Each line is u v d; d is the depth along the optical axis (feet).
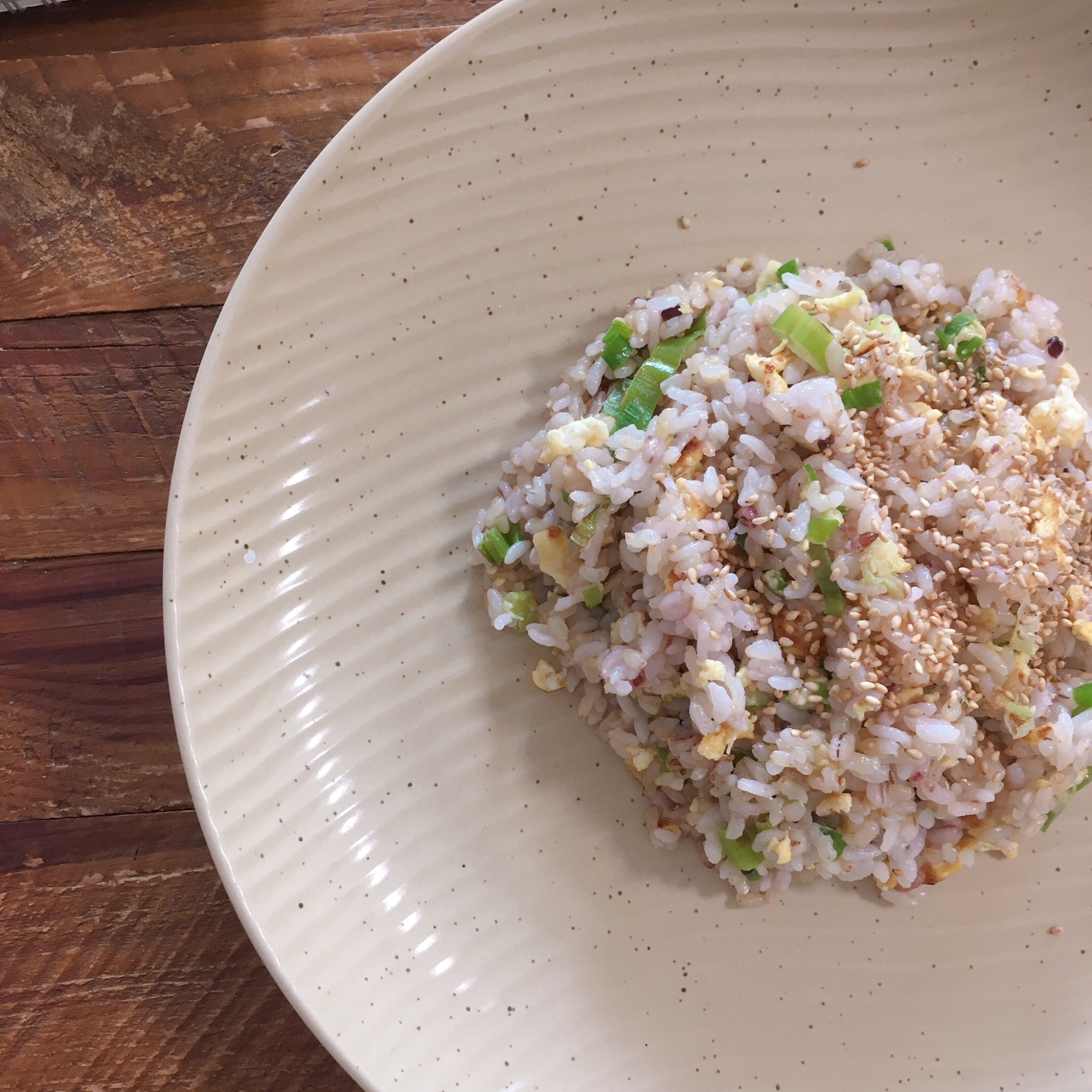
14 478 0.85
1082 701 0.82
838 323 0.80
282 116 0.86
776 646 0.78
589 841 0.82
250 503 0.77
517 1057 0.79
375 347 0.79
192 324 0.85
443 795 0.81
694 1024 0.81
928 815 0.81
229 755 0.76
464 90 0.77
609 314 0.83
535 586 0.83
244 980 0.84
